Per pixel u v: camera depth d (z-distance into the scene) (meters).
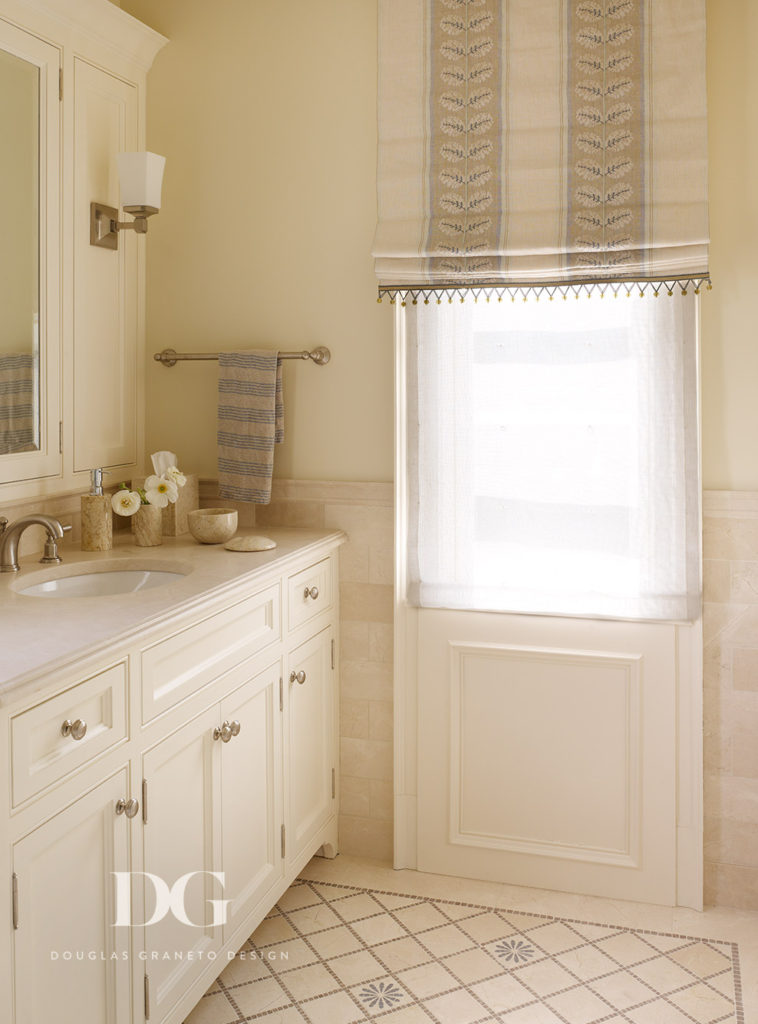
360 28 2.75
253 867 2.33
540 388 2.67
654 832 2.67
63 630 1.69
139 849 1.80
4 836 1.42
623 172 2.50
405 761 2.87
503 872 2.80
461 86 2.61
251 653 2.26
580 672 2.70
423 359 2.74
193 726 2.00
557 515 2.68
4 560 2.20
